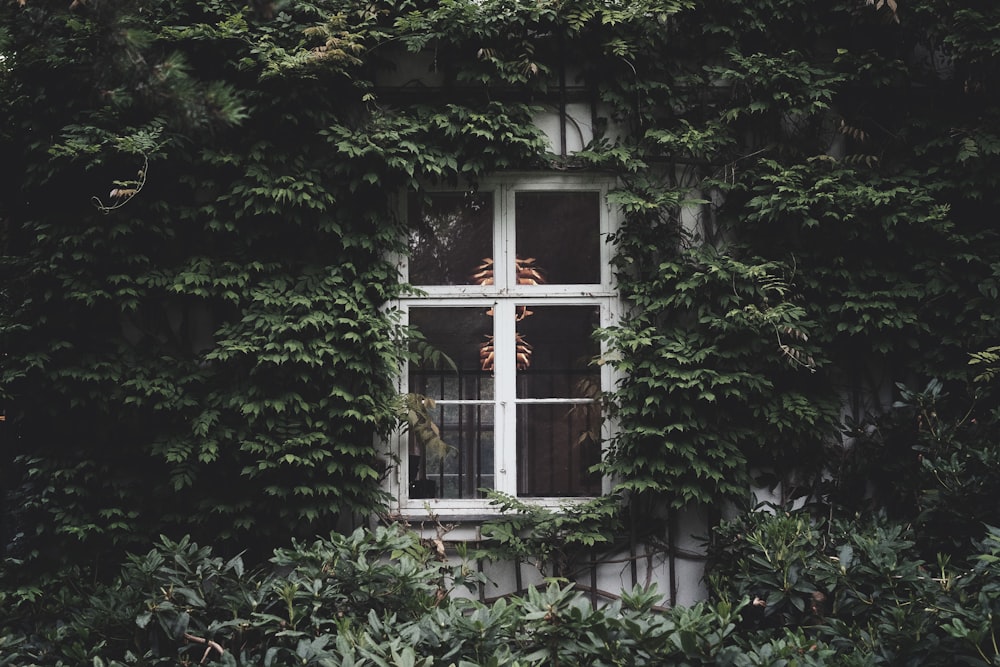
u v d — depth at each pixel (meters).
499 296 5.59
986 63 5.38
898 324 5.29
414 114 5.51
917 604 3.96
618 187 5.61
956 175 5.41
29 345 5.11
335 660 3.47
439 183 5.61
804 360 5.27
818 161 5.50
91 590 5.00
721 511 5.43
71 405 5.07
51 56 4.98
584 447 5.53
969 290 5.32
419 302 5.57
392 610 4.26
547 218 5.63
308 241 5.45
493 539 5.42
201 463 5.20
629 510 5.43
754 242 5.54
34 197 5.20
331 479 5.20
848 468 5.44
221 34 5.22
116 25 3.52
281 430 5.13
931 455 4.94
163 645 4.27
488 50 5.42
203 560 4.53
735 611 3.70
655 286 5.42
